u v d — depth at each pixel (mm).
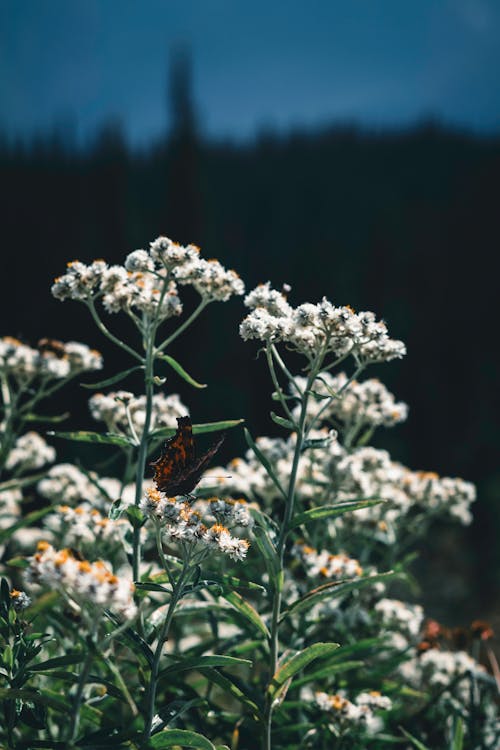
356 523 725
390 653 764
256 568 730
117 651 675
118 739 581
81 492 748
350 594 717
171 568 621
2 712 629
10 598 601
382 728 696
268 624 668
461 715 692
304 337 639
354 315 635
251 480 727
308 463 732
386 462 747
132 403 715
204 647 671
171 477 614
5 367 720
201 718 643
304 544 706
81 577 553
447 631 767
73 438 628
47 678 678
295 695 675
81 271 646
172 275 653
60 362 725
